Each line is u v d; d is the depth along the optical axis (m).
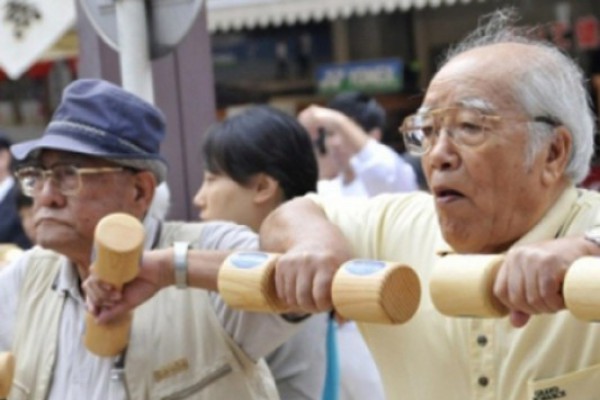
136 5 4.74
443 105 2.67
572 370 2.68
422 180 7.59
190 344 3.15
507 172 2.65
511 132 2.64
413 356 2.87
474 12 12.55
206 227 3.29
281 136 4.12
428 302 2.85
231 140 4.09
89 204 3.16
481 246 2.72
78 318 3.25
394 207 3.02
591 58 12.04
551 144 2.70
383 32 12.82
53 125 3.19
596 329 2.65
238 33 12.94
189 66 5.93
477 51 2.72
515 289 2.31
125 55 4.77
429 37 12.74
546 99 2.67
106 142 3.15
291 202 2.99
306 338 3.84
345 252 2.66
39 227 3.19
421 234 2.94
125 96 3.21
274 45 12.97
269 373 3.34
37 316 3.29
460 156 2.65
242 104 12.97
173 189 5.92
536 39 2.89
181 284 2.78
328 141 7.53
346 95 8.62
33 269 3.36
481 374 2.77
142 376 3.14
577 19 12.12
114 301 2.79
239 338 3.13
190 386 3.14
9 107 13.67
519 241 2.72
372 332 2.92
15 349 3.29
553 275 2.28
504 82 2.65
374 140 8.12
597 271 2.21
